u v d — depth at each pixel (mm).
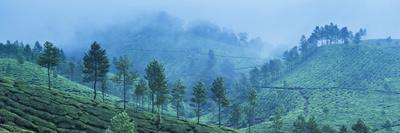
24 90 143875
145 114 153750
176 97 183000
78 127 119562
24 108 123188
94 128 121875
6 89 138125
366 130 159875
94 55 165500
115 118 98188
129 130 98188
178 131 135125
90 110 139750
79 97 157250
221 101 175750
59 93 155250
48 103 134750
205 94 174625
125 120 98188
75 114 129750
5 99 126062
